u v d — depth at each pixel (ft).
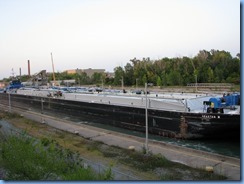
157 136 91.30
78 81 365.81
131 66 333.62
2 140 49.62
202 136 79.46
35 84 322.55
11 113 150.51
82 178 34.35
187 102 87.04
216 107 80.38
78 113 138.82
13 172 35.68
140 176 45.96
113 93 137.28
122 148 66.33
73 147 69.46
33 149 42.86
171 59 323.16
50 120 123.34
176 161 54.85
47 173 36.99
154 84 270.46
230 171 47.37
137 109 98.84
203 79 234.38
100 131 89.20
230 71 239.50
